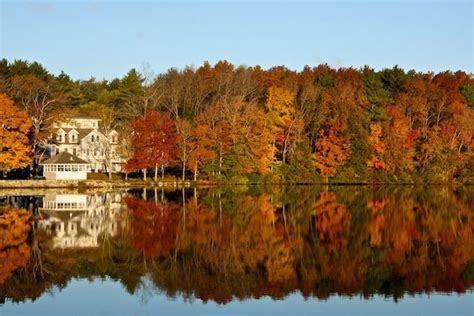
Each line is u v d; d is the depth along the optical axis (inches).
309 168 4313.5
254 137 4188.0
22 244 1653.5
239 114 4205.2
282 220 2190.0
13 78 4527.6
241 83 4879.4
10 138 3592.5
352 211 2497.5
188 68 5265.8
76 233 1847.9
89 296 1151.0
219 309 1069.8
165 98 4719.5
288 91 4456.2
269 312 1053.2
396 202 2913.4
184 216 2279.8
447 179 4495.6
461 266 1409.9
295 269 1376.7
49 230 1899.6
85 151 4881.9
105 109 4862.2
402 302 1111.0
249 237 1807.3
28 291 1181.1
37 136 4030.5
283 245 1674.5
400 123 4515.3
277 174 4274.1
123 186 3932.1
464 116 4596.5
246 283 1248.8
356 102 4690.0
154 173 4411.9
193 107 4635.8
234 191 3629.4
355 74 5521.7
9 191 3491.6
